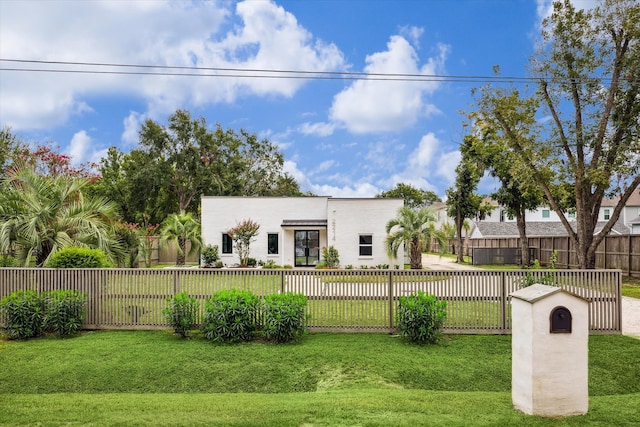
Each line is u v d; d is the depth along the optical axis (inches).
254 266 929.5
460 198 1220.5
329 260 885.8
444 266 1040.2
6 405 193.5
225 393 229.8
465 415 164.6
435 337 309.1
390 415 166.1
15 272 351.3
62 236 409.4
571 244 899.4
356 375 250.8
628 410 168.1
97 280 346.9
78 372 256.2
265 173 1883.6
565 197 706.2
